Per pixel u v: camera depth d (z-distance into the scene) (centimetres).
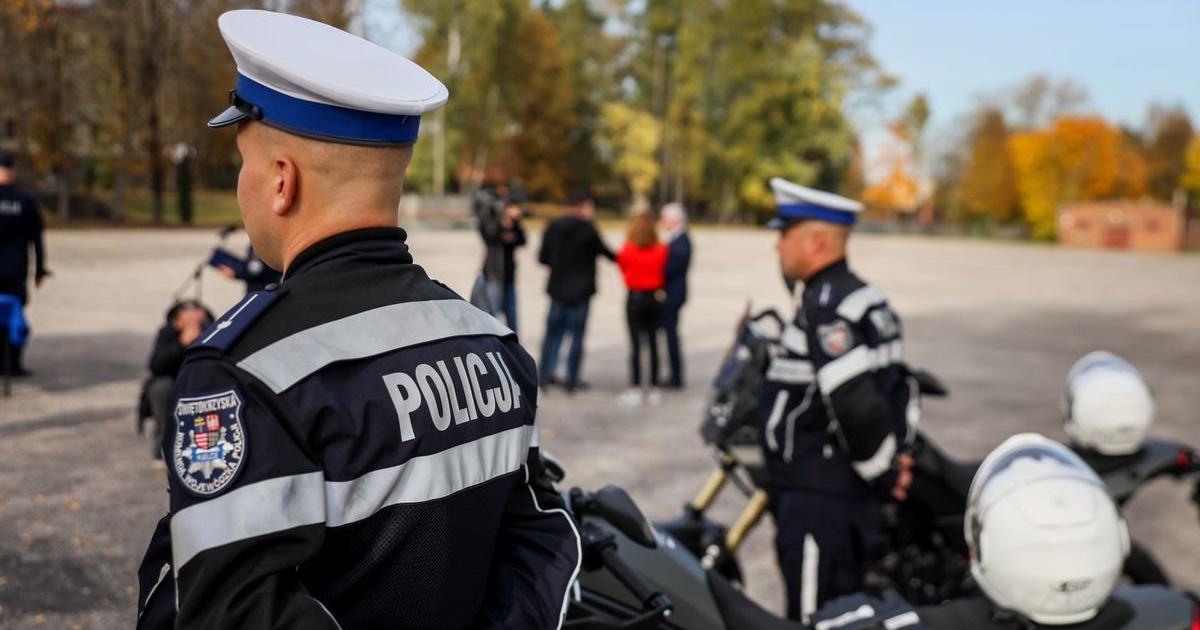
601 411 745
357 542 112
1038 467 217
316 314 117
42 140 2917
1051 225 7425
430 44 4725
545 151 5822
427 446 118
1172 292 2238
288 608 103
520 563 140
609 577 216
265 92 121
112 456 538
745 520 346
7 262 736
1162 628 215
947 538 349
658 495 536
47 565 386
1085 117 7519
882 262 3097
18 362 723
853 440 299
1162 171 8944
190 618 103
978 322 1466
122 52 2580
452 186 5788
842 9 6669
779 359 322
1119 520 217
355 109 121
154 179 3275
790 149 6312
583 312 804
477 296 169
